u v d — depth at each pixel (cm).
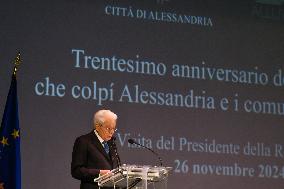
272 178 703
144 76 687
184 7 718
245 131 708
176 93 694
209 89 707
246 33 736
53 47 660
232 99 712
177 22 712
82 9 678
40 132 640
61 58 661
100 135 522
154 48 697
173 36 707
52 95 651
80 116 656
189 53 709
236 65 724
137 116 675
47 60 655
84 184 491
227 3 736
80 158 505
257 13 746
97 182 462
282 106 729
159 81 691
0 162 527
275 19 751
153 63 693
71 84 659
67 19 671
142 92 682
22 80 643
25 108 639
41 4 664
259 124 715
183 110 693
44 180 634
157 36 701
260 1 750
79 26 673
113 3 691
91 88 665
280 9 754
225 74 716
